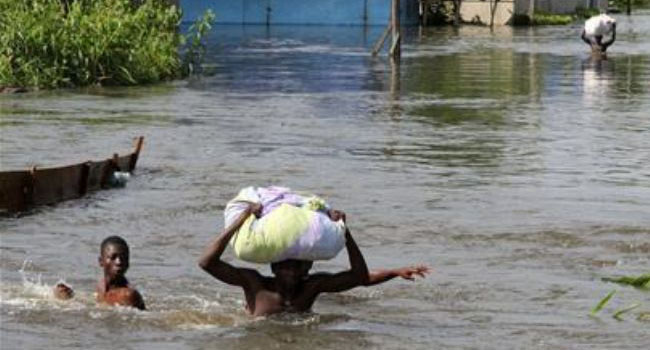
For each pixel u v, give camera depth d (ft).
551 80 135.64
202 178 65.31
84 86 117.50
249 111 99.50
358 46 186.29
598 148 79.97
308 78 132.57
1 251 46.62
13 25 114.42
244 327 36.55
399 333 36.47
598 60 168.66
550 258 47.29
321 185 63.62
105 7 126.62
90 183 60.49
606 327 37.40
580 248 49.21
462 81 132.77
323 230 36.70
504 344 35.40
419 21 255.09
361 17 233.96
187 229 51.88
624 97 117.08
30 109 97.30
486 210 57.16
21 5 118.62
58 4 121.08
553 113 101.81
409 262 46.34
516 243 50.01
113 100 105.81
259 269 44.91
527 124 93.50
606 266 46.09
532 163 73.00
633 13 346.74
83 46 117.91
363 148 78.18
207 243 49.16
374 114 98.99
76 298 39.11
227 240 37.11
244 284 38.01
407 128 89.66
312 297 38.11
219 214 55.36
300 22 233.14
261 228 36.63
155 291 40.98
